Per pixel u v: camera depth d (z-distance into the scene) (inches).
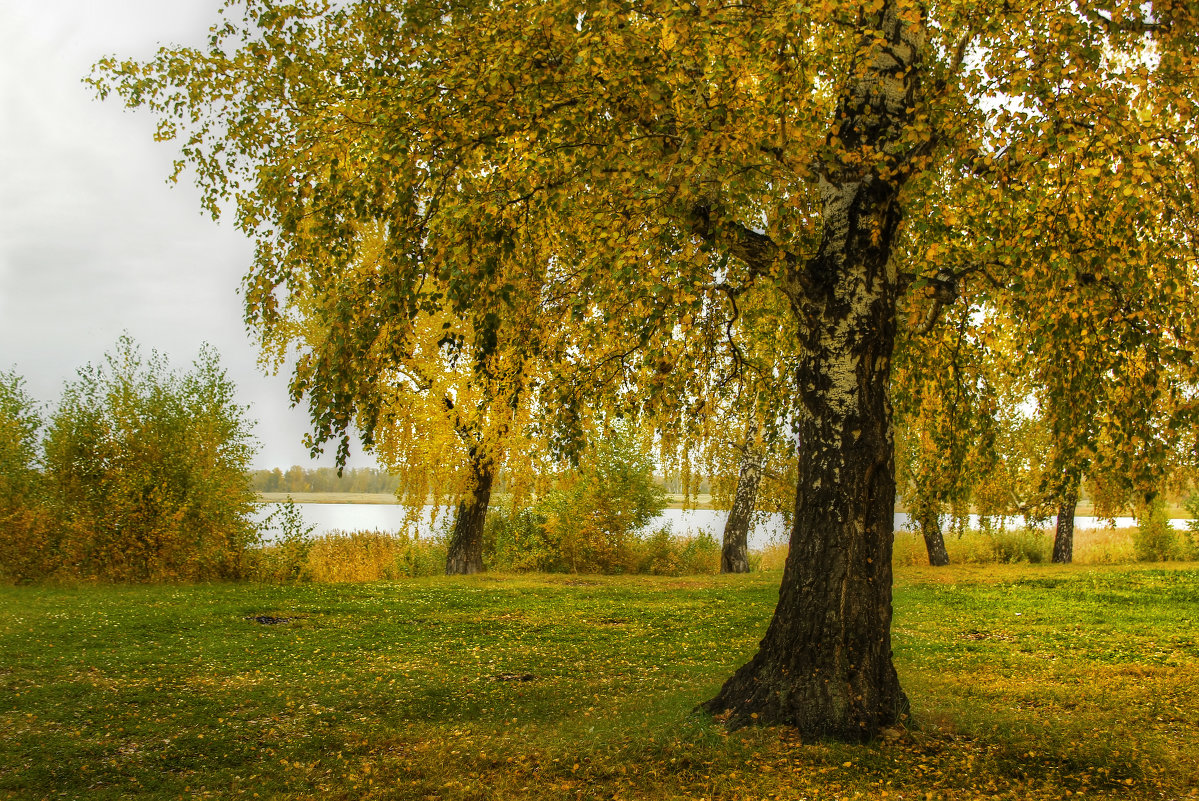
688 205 238.8
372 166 254.2
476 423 751.7
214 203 331.6
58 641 435.2
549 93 242.7
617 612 593.6
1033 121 219.8
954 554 1096.2
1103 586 717.3
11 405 722.2
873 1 220.7
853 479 261.9
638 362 334.3
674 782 225.3
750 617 571.5
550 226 295.6
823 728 252.2
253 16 300.7
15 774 237.3
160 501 713.6
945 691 334.3
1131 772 225.1
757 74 228.7
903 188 257.3
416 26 273.1
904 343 347.9
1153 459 246.5
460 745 268.8
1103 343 245.0
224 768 248.2
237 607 572.4
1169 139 228.2
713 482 941.8
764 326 414.9
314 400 273.6
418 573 944.3
